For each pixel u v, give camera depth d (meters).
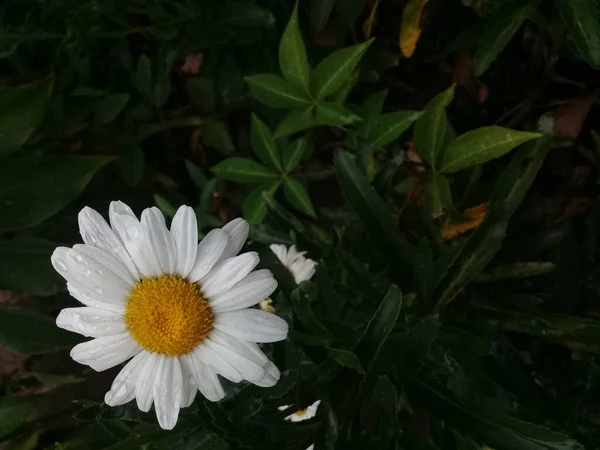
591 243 0.33
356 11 0.34
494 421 0.25
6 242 0.31
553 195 0.36
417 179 0.35
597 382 0.31
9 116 0.29
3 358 0.37
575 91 0.35
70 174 0.30
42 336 0.31
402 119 0.31
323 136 0.37
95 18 0.34
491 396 0.29
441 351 0.28
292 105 0.31
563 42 0.32
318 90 0.31
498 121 0.36
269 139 0.32
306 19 0.35
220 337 0.21
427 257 0.28
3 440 0.33
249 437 0.25
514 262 0.33
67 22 0.33
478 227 0.28
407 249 0.29
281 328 0.21
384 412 0.25
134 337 0.21
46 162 0.30
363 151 0.30
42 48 0.36
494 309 0.31
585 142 0.35
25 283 0.30
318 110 0.31
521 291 0.34
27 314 0.31
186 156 0.40
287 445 0.26
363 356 0.25
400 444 0.26
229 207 0.39
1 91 0.29
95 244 0.21
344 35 0.35
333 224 0.35
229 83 0.36
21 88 0.29
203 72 0.37
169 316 0.21
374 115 0.32
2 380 0.37
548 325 0.29
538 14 0.30
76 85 0.36
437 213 0.32
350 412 0.26
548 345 0.33
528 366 0.33
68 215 0.35
